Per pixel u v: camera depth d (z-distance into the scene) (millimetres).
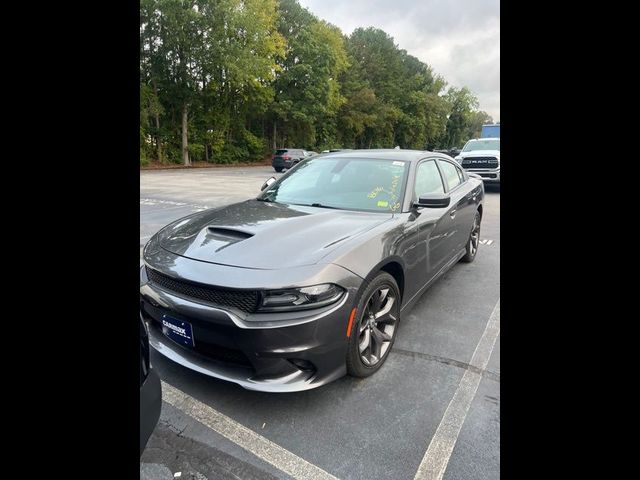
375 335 2527
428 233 3195
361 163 3539
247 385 2080
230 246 2377
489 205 10180
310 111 37312
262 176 19891
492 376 2559
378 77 57688
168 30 25047
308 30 37250
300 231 2545
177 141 28844
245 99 30344
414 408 2238
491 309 3631
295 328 2027
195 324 2158
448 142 85812
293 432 2043
